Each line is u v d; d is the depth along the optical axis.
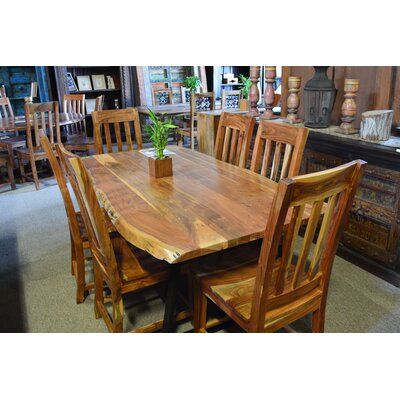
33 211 3.54
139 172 2.13
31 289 2.31
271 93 3.20
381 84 2.48
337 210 1.33
